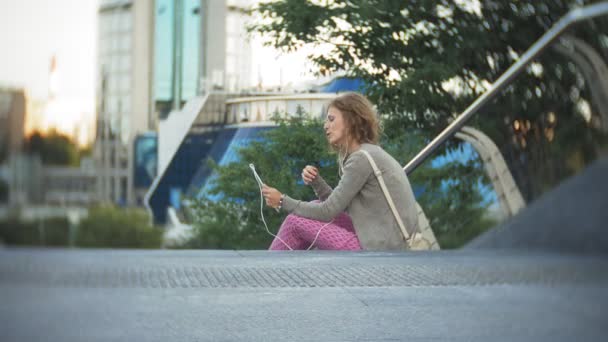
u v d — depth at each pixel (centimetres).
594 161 538
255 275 238
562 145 573
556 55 554
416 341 155
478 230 571
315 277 239
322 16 778
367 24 776
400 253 323
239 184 659
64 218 2841
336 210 363
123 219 2833
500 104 559
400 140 680
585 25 539
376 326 169
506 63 848
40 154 5694
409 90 726
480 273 252
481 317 180
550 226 468
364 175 364
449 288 223
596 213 441
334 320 176
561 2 852
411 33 794
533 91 566
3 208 2405
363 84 745
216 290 208
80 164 5928
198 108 1653
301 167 639
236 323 167
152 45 5184
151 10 5294
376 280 237
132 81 5731
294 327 167
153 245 2803
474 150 567
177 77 4775
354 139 387
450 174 574
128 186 5697
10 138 5644
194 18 4594
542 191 571
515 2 844
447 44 811
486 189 568
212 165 761
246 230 667
